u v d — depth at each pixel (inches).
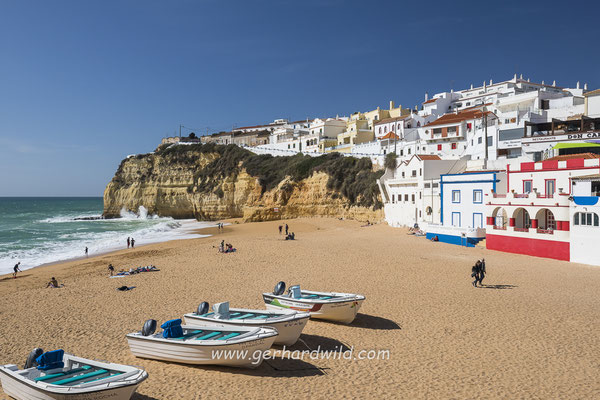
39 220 4660.4
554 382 528.7
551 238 1434.5
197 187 4247.0
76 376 472.4
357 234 2265.0
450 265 1338.6
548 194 1526.8
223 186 3927.2
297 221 3102.9
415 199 2262.6
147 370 574.2
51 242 2578.7
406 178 2337.6
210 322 641.0
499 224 1754.4
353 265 1369.3
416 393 500.7
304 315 647.1
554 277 1149.7
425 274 1205.7
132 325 798.5
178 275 1304.1
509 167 1659.7
